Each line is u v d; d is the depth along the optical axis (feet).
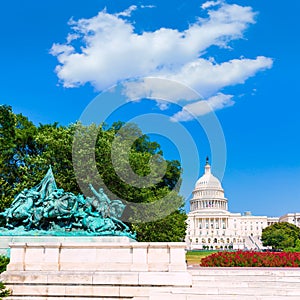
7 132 168.14
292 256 113.50
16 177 172.14
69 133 160.86
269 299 62.39
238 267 100.17
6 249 80.69
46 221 87.56
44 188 91.04
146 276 69.87
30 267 73.56
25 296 70.38
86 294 69.87
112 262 73.15
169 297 63.93
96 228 84.79
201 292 67.51
